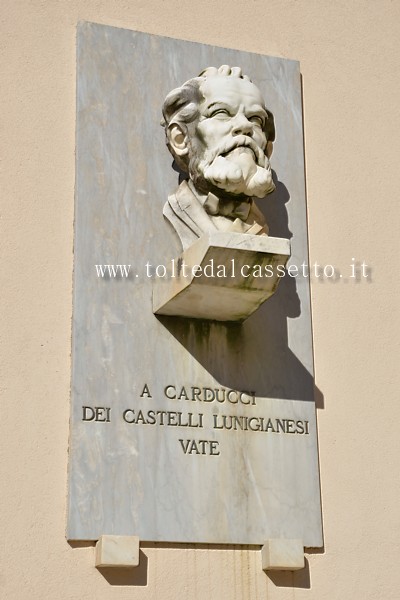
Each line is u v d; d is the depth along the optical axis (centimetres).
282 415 672
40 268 656
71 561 605
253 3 777
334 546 660
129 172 690
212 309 659
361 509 675
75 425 627
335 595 648
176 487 634
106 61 712
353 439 690
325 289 721
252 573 635
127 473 627
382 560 666
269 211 721
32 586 595
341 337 713
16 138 679
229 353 673
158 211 688
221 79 668
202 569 626
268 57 762
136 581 612
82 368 639
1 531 600
